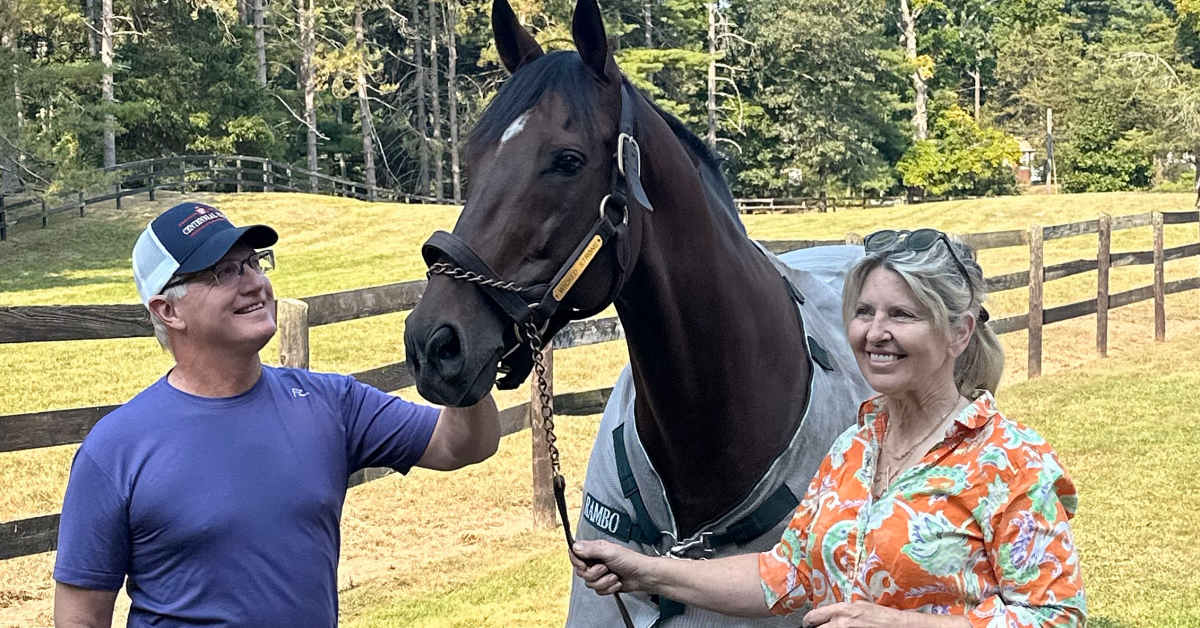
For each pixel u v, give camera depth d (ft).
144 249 7.23
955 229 80.94
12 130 70.03
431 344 7.00
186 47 106.42
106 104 78.54
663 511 8.71
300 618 7.32
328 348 38.24
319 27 126.72
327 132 139.03
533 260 7.39
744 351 8.43
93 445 7.13
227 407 7.38
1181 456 24.11
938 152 149.48
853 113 142.10
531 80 7.73
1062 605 6.02
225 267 7.23
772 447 8.60
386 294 19.71
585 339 21.76
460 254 7.15
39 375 34.71
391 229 79.82
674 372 8.25
